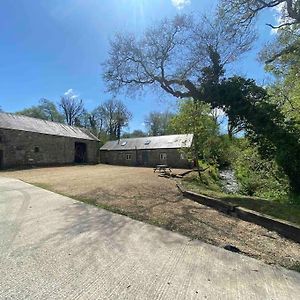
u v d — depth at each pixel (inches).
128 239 176.2
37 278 121.0
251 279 126.1
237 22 451.2
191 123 650.2
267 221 214.2
